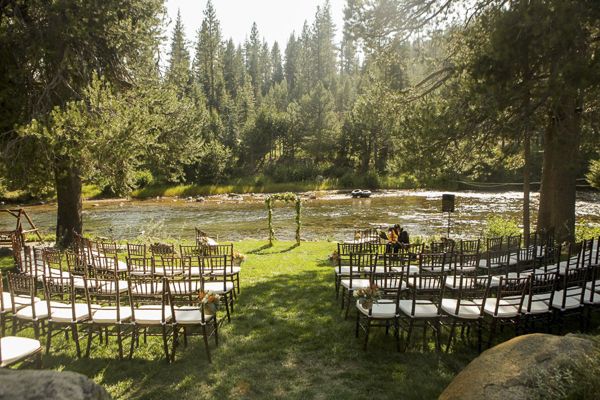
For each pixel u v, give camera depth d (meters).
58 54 11.30
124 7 12.50
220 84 75.50
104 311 5.73
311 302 7.91
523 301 5.70
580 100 9.15
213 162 53.09
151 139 11.78
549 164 13.42
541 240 10.40
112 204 41.56
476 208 31.88
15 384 2.67
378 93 14.68
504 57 8.37
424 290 6.39
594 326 6.18
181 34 48.72
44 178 11.88
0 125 10.98
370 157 60.00
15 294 6.11
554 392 3.20
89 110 11.55
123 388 4.79
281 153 67.62
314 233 22.53
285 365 5.31
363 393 4.61
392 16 12.73
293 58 95.06
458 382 3.80
